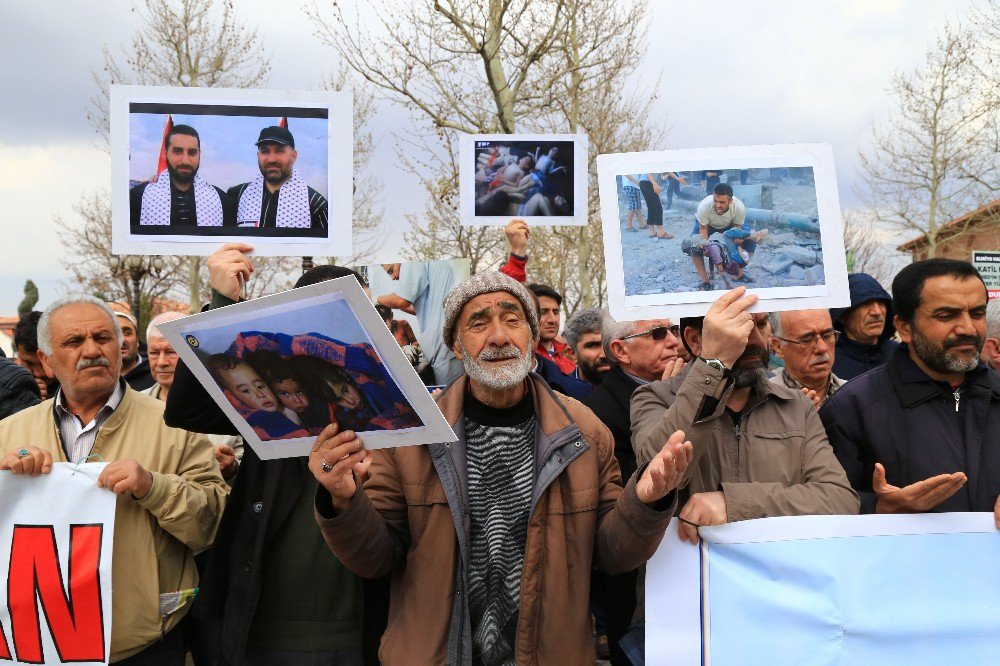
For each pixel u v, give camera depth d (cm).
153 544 316
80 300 328
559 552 265
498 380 266
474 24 1318
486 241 1661
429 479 271
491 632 268
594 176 1628
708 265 283
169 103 299
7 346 1160
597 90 1602
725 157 285
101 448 325
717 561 281
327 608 304
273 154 301
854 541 280
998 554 284
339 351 222
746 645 279
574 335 531
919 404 312
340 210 303
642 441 288
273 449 253
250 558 300
